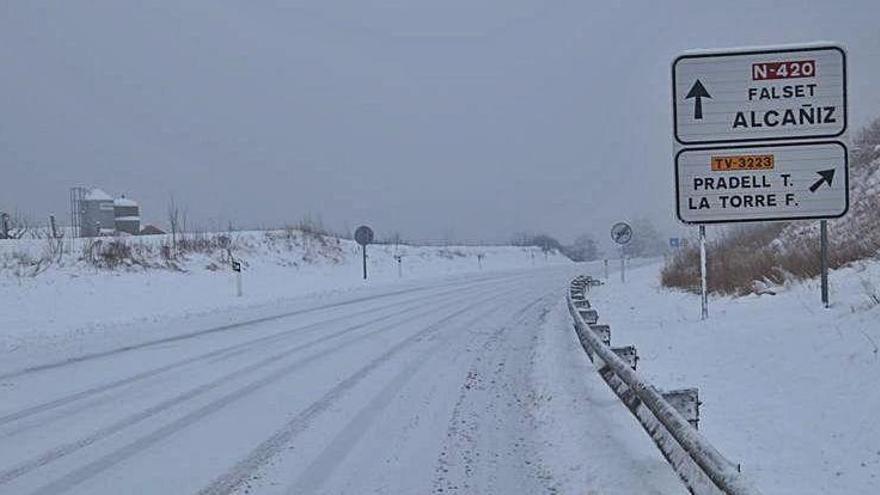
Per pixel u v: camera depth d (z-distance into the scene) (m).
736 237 34.16
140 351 16.27
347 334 19.20
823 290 13.67
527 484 7.30
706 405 8.97
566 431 8.97
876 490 6.04
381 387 12.26
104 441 9.10
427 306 27.34
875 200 26.06
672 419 6.00
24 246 31.09
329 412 10.54
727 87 13.47
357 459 8.27
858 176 32.12
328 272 44.91
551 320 22.30
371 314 24.27
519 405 10.71
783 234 29.05
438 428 9.54
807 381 9.26
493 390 11.84
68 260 30.14
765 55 13.36
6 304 23.23
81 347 16.78
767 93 13.38
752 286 20.14
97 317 22.48
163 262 33.94
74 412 10.62
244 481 7.57
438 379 12.88
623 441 8.21
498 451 8.43
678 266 30.23
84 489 7.37
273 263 41.78
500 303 28.70
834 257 18.73
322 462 8.18
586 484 7.07
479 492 7.14
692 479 5.45
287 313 24.50
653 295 27.06
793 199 13.41
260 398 11.48
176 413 10.53
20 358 15.28
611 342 14.83
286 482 7.53
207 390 12.11
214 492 7.25
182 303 26.88
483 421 9.84
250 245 43.03
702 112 13.54
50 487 7.44
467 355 15.59
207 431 9.55
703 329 14.56
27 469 8.02
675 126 13.62
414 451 8.52
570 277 49.50
